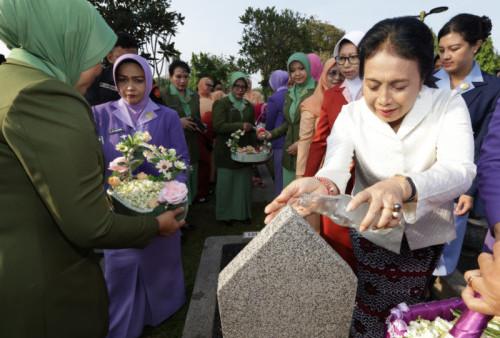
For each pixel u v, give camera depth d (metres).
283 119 4.23
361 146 1.19
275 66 15.27
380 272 1.29
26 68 0.95
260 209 4.96
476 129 2.29
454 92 1.09
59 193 0.87
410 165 1.12
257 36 14.45
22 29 0.97
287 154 3.60
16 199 0.88
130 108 2.16
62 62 1.09
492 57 18.50
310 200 0.90
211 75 17.64
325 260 0.90
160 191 1.68
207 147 5.25
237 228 4.27
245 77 4.20
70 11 1.08
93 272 1.11
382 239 1.18
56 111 0.87
